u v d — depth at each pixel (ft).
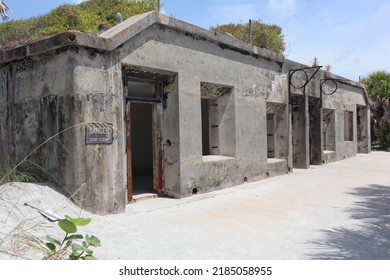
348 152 63.46
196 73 29.43
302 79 46.50
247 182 35.40
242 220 21.75
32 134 23.88
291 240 18.10
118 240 16.97
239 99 34.40
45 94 22.95
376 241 17.93
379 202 26.86
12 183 20.35
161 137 28.45
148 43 25.35
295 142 48.34
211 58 31.09
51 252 13.00
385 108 83.35
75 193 20.59
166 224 20.54
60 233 16.14
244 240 18.03
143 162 45.65
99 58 22.29
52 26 57.31
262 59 38.11
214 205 25.68
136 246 16.38
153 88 28.07
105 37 22.26
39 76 23.35
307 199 27.89
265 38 63.05
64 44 21.02
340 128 60.23
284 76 42.04
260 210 24.26
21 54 23.67
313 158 52.39
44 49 22.17
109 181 22.25
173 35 27.37
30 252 13.17
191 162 28.73
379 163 54.65
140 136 45.21
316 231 19.66
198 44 29.71
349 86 64.80
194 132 29.09
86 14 57.93
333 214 23.30
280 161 41.24
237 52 34.30
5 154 25.88
